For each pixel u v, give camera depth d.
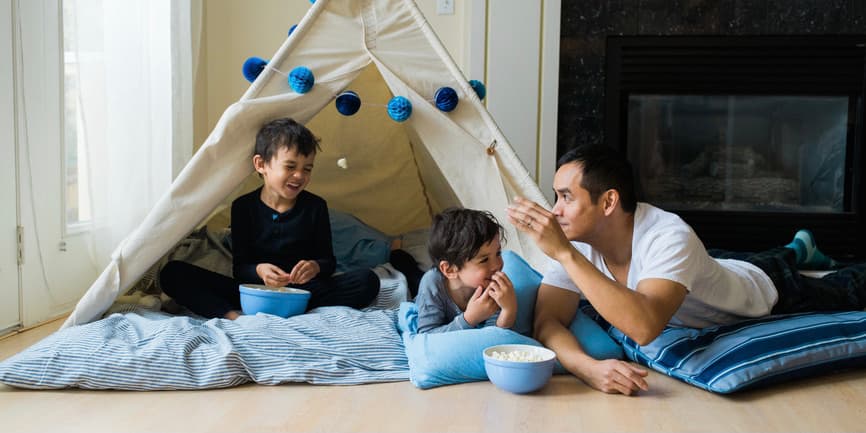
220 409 1.53
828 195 3.48
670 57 3.42
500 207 2.21
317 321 1.89
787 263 2.18
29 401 1.57
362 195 3.01
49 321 2.38
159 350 1.67
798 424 1.46
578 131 3.46
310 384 1.70
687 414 1.51
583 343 1.83
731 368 1.64
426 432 1.40
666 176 3.52
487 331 1.72
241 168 2.15
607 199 1.69
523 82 3.38
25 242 2.26
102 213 2.54
